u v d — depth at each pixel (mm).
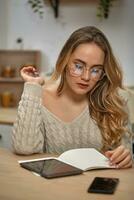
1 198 798
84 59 1149
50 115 1291
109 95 1284
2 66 2658
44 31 2572
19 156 1155
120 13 2424
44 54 2590
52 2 2500
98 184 865
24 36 2611
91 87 1206
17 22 2611
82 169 982
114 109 1275
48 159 1060
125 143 1275
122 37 2438
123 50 2445
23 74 1267
